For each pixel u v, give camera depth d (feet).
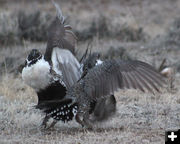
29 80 39.83
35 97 53.78
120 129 42.19
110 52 73.56
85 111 40.40
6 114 46.98
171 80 59.41
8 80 59.47
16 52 75.87
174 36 87.15
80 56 66.74
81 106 40.06
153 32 95.20
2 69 64.80
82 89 39.58
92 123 41.65
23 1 116.37
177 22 93.35
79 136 39.52
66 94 39.83
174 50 81.56
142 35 90.53
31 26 87.20
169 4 118.32
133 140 38.37
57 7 41.63
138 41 88.22
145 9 113.60
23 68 40.29
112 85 37.93
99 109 41.47
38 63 39.34
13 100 52.60
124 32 90.68
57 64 39.99
